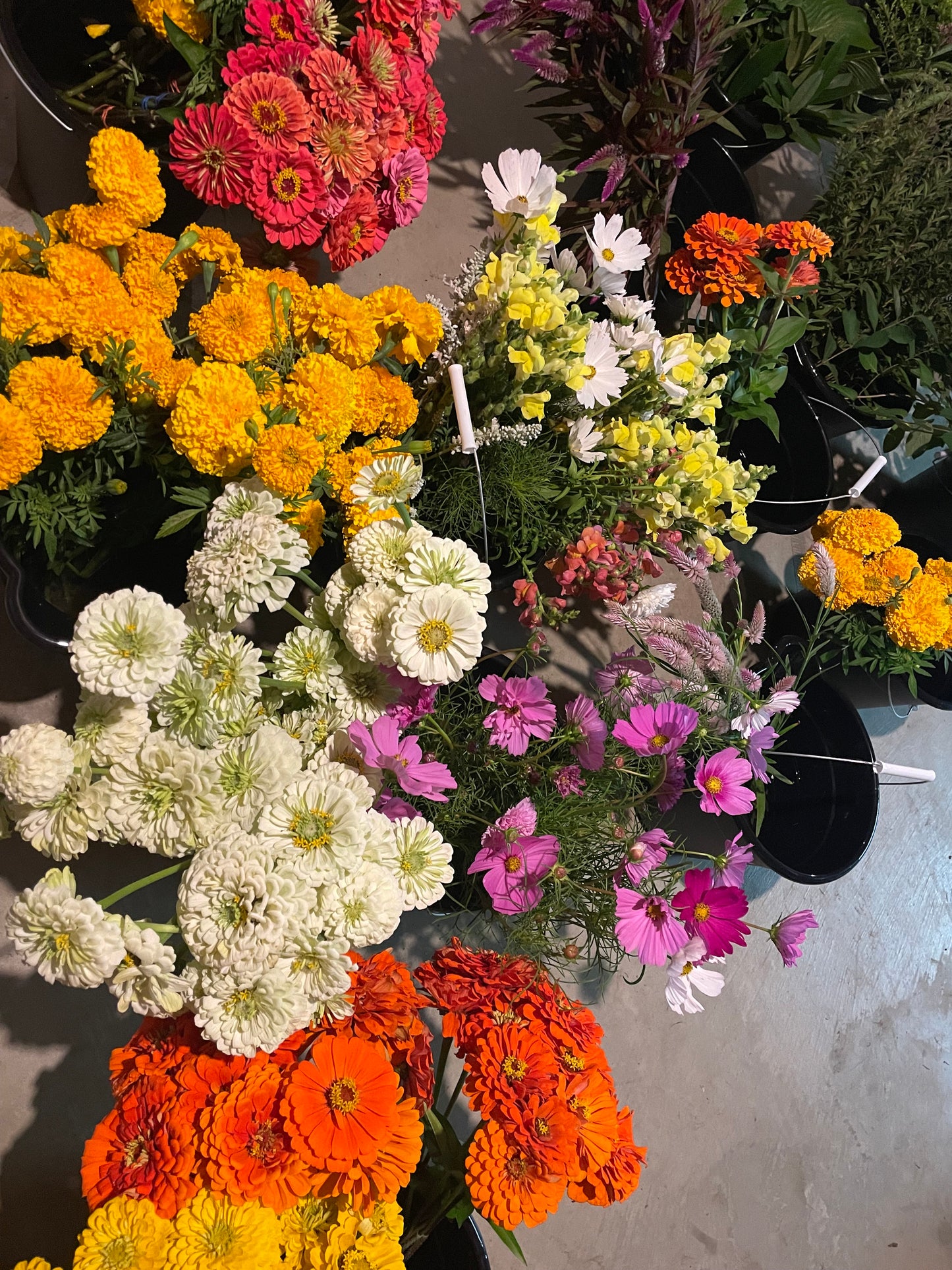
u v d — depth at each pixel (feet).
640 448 3.98
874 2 6.05
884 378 5.93
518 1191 2.83
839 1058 5.69
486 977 3.13
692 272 4.77
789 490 5.55
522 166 3.69
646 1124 5.13
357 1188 2.73
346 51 3.52
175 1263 2.50
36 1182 3.97
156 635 2.60
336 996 2.77
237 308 3.19
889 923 5.99
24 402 2.92
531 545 4.22
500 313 3.65
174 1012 2.70
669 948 3.08
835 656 5.57
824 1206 5.47
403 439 3.94
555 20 4.43
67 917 2.52
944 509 5.96
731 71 5.60
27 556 3.51
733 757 3.41
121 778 2.76
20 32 3.70
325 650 3.22
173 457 3.35
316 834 2.72
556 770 3.55
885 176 5.47
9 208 4.42
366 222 3.70
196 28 3.41
